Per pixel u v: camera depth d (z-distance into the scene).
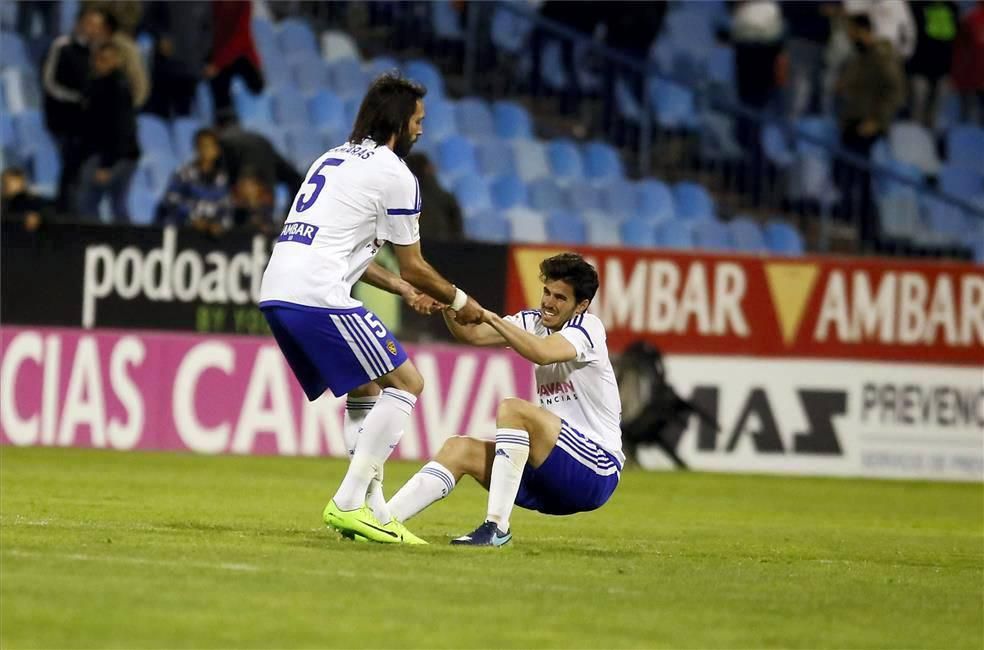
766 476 55.09
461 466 26.30
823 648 17.66
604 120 72.31
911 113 77.38
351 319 24.52
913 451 57.06
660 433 54.91
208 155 53.00
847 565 27.36
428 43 72.38
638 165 72.81
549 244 53.25
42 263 49.03
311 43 70.19
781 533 35.19
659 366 54.75
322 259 24.50
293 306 24.44
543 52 72.75
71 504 32.78
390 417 24.88
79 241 49.38
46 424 49.22
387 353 24.75
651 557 26.72
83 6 59.41
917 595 22.70
